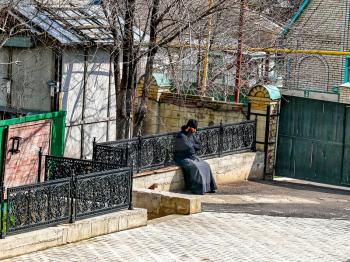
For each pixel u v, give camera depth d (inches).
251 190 857.5
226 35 1077.8
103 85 966.4
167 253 560.1
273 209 750.5
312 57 1750.7
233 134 904.3
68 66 916.0
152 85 1016.2
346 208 791.1
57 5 961.5
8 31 868.6
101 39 922.1
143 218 628.7
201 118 994.7
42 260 516.7
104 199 598.9
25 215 534.0
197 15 880.3
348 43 1744.6
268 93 935.7
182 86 1059.9
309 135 956.6
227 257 562.6
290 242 618.8
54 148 878.4
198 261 546.6
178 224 646.5
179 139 796.0
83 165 650.8
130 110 903.1
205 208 724.7
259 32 1261.1
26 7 894.4
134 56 885.2
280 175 973.2
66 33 900.6
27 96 924.6
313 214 737.6
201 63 1083.3
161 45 871.7
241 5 998.4
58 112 879.7
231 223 666.8
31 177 847.1
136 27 898.1
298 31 1451.8
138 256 546.3
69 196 566.9
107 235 593.0
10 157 816.9
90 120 954.7
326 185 952.3
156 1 852.0
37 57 912.3
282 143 970.1
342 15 1744.6
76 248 552.4
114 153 740.0
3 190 519.8
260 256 571.5
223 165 879.7
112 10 856.9
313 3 1733.5
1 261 506.9
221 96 1151.6
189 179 792.3
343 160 942.4
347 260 577.3
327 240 634.2
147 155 778.8
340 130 941.2
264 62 1261.1
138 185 751.7
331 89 1750.7
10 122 813.2
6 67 928.9
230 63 1142.3
